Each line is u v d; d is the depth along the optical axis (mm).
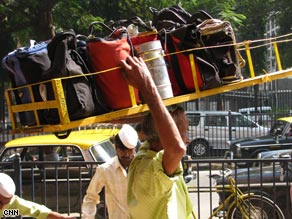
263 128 19797
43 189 7324
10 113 4074
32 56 3881
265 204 7758
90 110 3879
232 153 15453
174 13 4836
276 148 14992
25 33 18906
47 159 9203
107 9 19062
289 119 15922
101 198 7309
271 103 28125
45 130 3818
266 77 4516
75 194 8664
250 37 28406
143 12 17969
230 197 7891
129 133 5434
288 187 7273
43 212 5383
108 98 3986
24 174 8914
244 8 26438
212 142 19703
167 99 4102
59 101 3742
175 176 3365
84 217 5562
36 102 3879
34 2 16375
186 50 4297
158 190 3318
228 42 4469
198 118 19844
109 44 3963
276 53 5191
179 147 3184
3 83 21453
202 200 10500
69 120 3799
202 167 10211
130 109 3938
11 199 5293
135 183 3414
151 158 3389
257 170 8484
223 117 19828
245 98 27750
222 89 4375
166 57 4363
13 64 3992
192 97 4258
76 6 17250
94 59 4000
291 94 28047
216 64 4383
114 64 3965
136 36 4160
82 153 9078
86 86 3902
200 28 4406
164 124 3182
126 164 5453
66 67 3807
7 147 9477
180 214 3438
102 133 10250
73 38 3967
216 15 17312
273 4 26656
